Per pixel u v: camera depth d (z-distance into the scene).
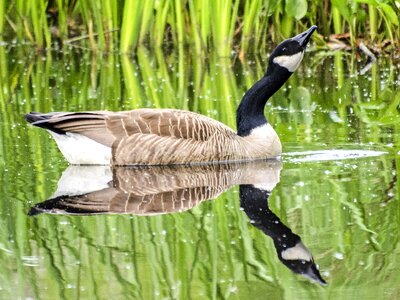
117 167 14.52
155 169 14.42
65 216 12.00
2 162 14.78
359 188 12.88
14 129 17.14
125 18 25.33
